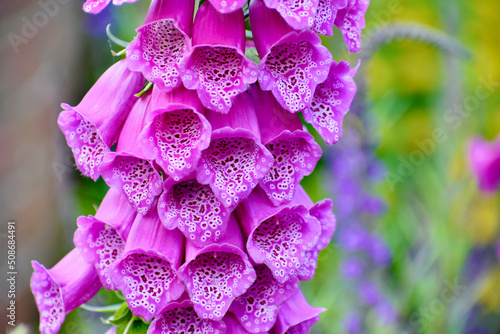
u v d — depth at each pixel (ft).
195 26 2.07
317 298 3.84
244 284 2.08
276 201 2.10
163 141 2.06
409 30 3.09
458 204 4.00
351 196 3.40
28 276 4.10
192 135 2.07
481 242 3.99
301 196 2.19
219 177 2.06
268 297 2.14
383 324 3.40
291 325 2.21
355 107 3.30
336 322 3.75
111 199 2.18
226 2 2.03
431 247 3.87
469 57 3.10
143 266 2.10
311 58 2.08
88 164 2.13
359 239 3.35
